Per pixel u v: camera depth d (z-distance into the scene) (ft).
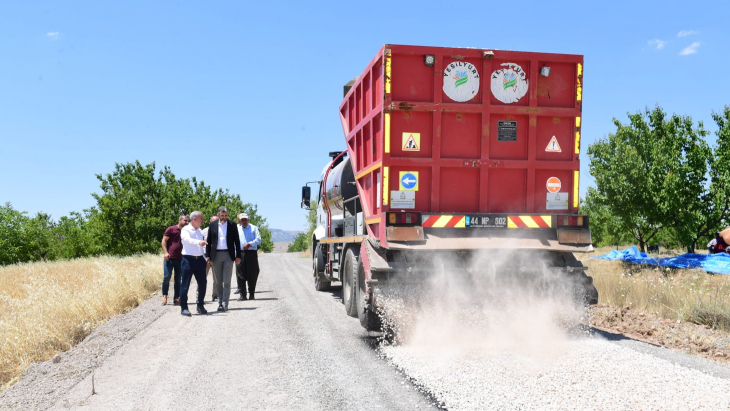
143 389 16.37
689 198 55.47
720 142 54.49
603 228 96.89
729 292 32.89
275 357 20.22
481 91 23.45
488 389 15.42
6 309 31.14
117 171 136.05
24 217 179.73
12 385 17.42
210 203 152.76
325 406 14.40
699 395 14.84
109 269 41.19
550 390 15.28
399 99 22.95
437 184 23.20
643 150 58.39
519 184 23.88
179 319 29.73
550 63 23.97
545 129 23.98
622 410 13.66
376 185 24.38
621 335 23.89
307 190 49.16
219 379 17.31
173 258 36.35
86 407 14.74
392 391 15.60
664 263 51.83
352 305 28.07
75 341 24.31
